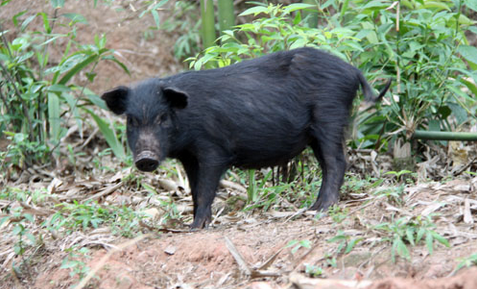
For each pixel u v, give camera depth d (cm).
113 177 1362
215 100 1024
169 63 2084
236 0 2039
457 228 838
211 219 1041
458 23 1268
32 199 1216
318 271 781
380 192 992
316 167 1259
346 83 1050
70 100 1538
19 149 1427
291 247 855
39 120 1483
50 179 1435
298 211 1015
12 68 1472
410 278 746
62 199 1255
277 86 1047
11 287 968
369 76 1235
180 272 889
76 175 1455
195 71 1054
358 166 1257
